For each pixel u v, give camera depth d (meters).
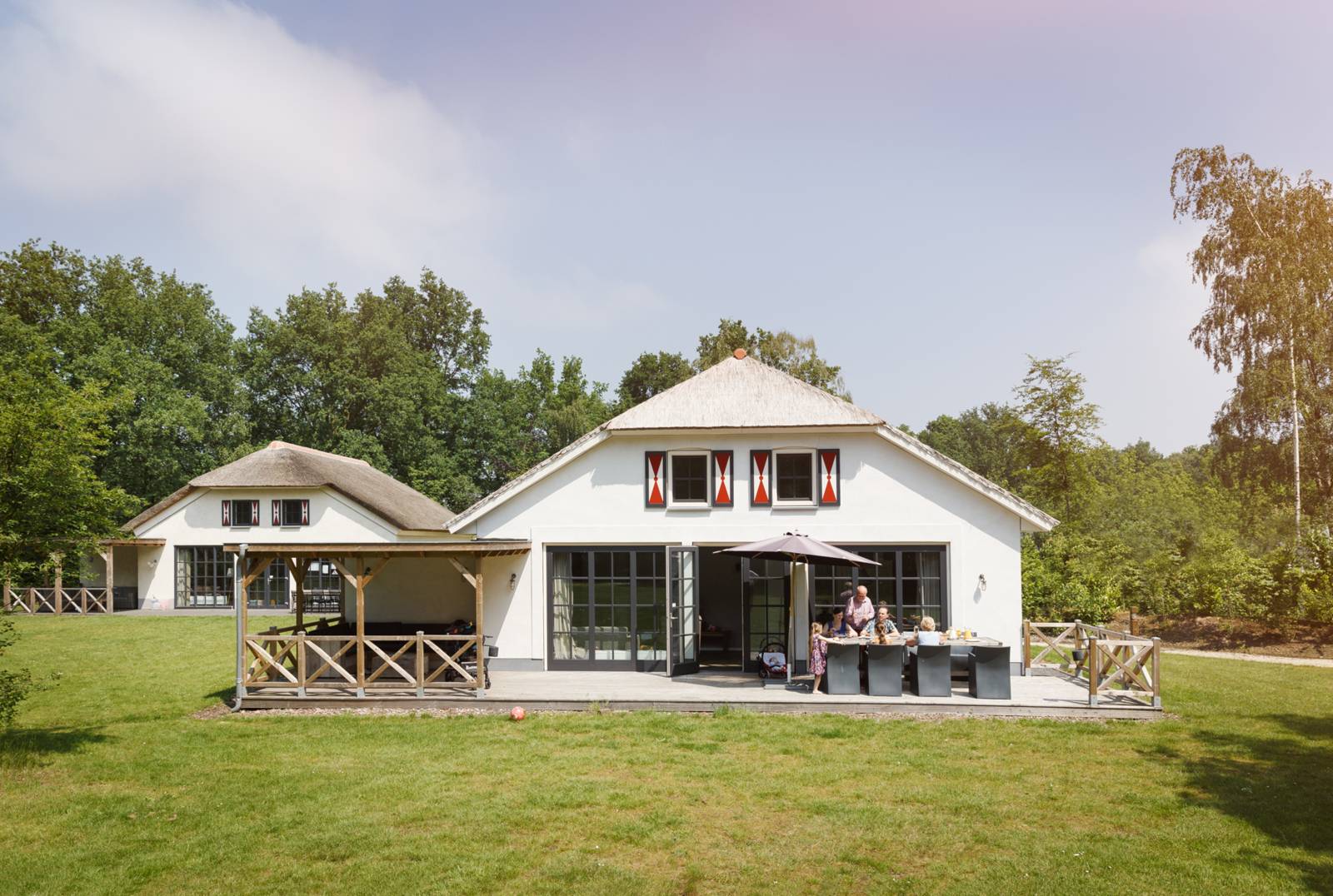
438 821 8.44
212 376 44.59
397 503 33.59
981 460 83.12
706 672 16.11
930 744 11.15
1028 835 8.02
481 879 7.12
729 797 9.11
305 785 9.58
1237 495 29.02
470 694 13.48
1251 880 7.00
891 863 7.43
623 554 16.30
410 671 15.49
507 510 16.42
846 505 15.98
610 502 16.33
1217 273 28.70
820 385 45.72
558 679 15.16
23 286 42.00
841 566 15.94
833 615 15.89
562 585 16.36
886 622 13.81
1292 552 22.64
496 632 16.27
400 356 53.22
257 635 14.04
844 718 12.61
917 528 15.77
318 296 53.03
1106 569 25.92
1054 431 31.59
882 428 15.77
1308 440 27.72
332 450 48.59
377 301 57.84
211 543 32.25
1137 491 31.59
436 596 17.25
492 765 10.29
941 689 13.36
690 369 57.22
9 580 11.17
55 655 20.34
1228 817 8.46
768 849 7.73
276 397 50.81
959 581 15.63
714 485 16.22
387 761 10.52
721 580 20.42
